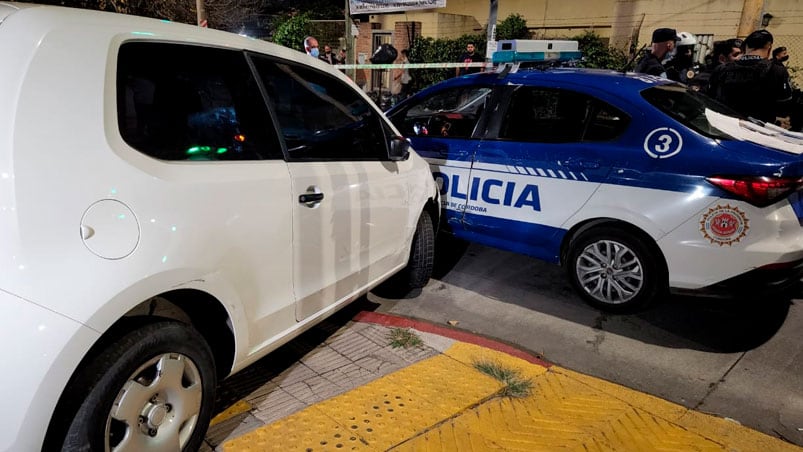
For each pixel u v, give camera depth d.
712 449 2.76
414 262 4.34
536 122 4.37
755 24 8.29
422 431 2.77
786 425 3.01
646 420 2.96
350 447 2.63
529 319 4.13
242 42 2.76
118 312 1.94
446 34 13.91
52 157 1.86
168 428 2.22
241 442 2.63
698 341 3.85
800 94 8.22
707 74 7.66
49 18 2.01
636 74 4.56
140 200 2.05
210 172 2.36
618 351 3.71
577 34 12.82
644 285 3.93
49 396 1.79
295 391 3.10
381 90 12.86
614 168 3.91
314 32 14.57
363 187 3.31
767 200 3.37
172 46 2.39
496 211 4.54
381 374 3.29
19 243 1.75
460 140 4.75
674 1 11.23
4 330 1.73
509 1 13.82
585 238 4.16
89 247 1.89
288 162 2.78
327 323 3.94
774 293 3.53
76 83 1.98
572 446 2.72
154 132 2.22
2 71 1.86
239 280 2.47
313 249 2.94
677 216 3.65
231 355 2.58
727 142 3.62
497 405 3.03
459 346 3.66
